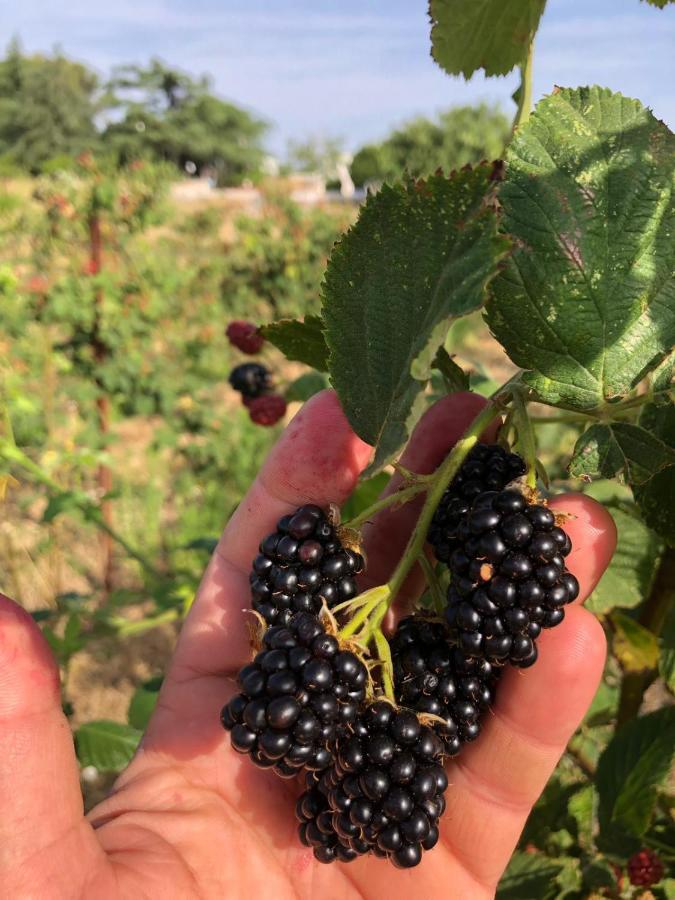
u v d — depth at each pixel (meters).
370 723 0.11
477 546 0.11
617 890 0.19
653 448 0.11
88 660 0.48
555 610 0.11
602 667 0.14
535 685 0.14
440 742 0.11
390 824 0.11
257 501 0.16
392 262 0.11
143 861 0.13
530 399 0.12
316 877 0.15
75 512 0.39
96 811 0.15
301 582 0.12
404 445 0.10
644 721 0.20
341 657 0.11
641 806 0.19
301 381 0.24
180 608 0.35
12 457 0.37
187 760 0.15
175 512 0.65
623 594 0.18
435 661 0.12
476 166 0.10
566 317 0.12
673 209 0.12
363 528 0.16
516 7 0.13
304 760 0.11
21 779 0.11
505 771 0.14
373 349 0.11
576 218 0.11
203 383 0.66
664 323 0.12
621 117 0.12
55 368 0.62
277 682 0.11
